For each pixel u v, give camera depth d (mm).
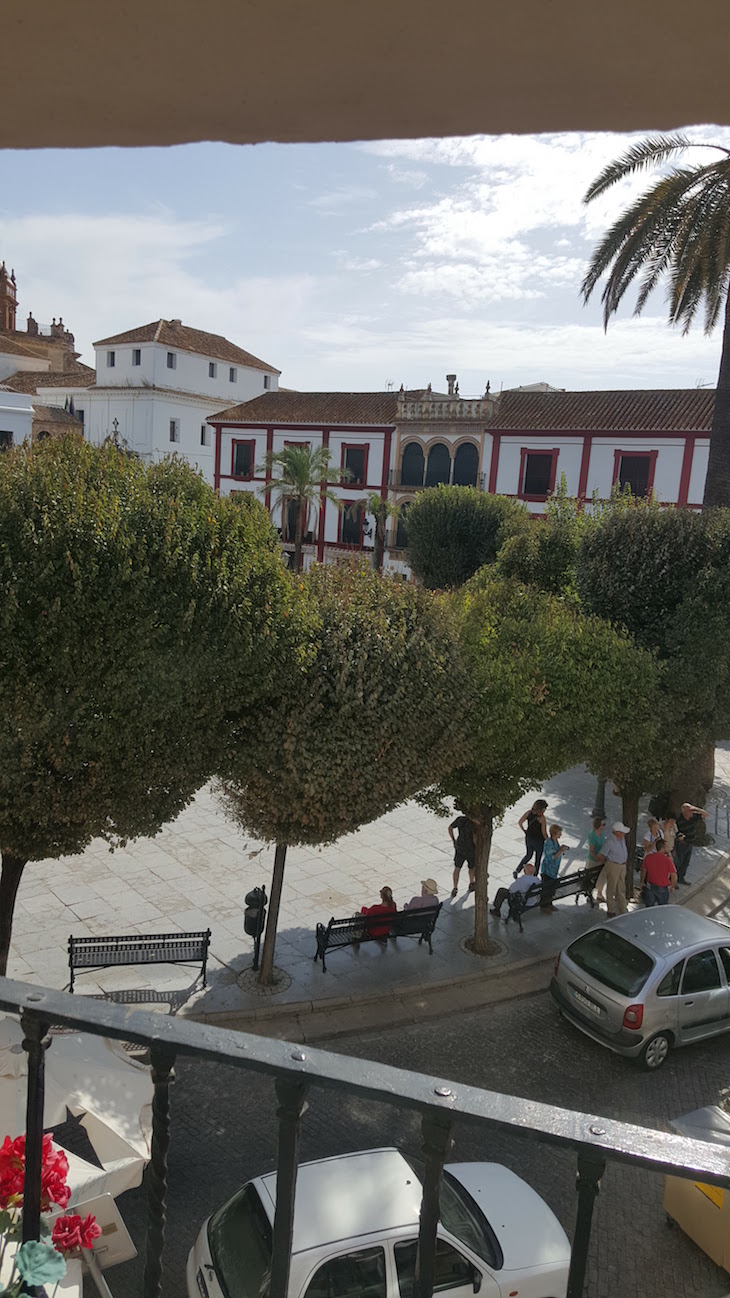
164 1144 1674
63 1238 2465
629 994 9711
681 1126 7012
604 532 14523
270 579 9297
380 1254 5449
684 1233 7109
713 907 14727
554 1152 8133
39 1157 1771
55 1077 6547
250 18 871
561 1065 9906
